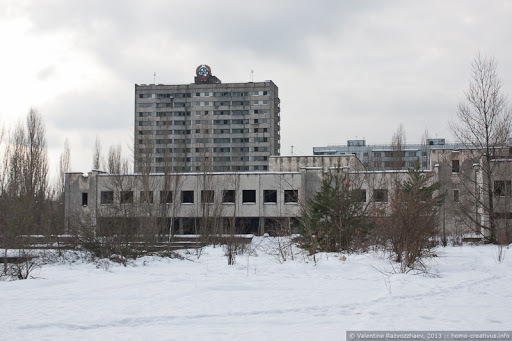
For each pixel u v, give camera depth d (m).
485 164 43.34
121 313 12.25
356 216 28.84
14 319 11.50
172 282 18.44
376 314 11.79
